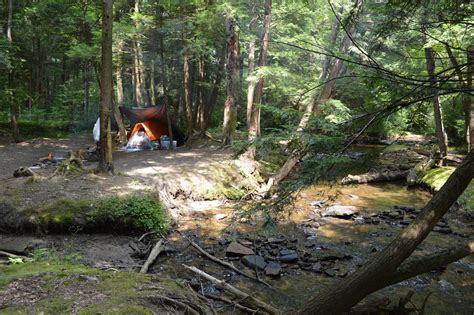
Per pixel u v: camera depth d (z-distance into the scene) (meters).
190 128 17.77
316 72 16.48
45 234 6.62
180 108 20.09
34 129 21.03
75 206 6.94
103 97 9.06
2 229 6.62
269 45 13.66
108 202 7.10
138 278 4.12
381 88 3.44
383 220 8.95
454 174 3.37
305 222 8.62
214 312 3.90
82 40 18.05
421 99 2.93
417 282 5.75
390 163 14.49
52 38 22.03
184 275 5.75
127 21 17.64
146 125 16.12
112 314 3.23
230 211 9.12
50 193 7.45
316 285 5.63
